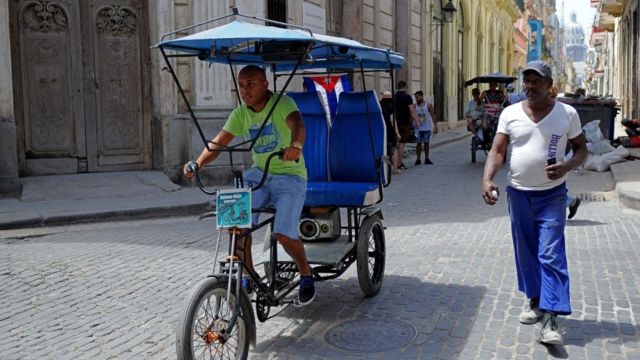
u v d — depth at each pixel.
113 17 12.18
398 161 15.40
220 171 12.03
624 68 29.23
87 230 8.84
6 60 10.48
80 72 11.96
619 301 5.46
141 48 12.45
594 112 16.77
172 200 10.35
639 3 21.66
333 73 6.27
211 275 4.07
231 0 12.13
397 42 23.19
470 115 16.64
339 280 6.24
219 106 12.12
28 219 8.95
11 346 4.76
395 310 5.37
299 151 4.40
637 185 10.61
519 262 4.78
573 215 8.82
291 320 5.18
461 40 34.44
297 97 6.09
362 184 5.80
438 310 5.34
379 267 5.89
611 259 6.79
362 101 5.89
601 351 4.45
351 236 5.76
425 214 9.64
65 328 5.12
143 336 4.93
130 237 8.31
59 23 11.77
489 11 40.81
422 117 16.55
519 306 5.38
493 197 4.59
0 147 10.49
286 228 4.61
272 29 4.50
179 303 5.68
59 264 6.97
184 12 11.98
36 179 11.16
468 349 4.53
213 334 3.93
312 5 15.89
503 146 4.70
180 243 7.92
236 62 5.51
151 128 12.54
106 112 12.22
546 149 4.50
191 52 4.99
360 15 19.00
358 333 4.87
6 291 6.05
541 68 4.47
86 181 11.23
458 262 6.80
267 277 4.96
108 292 6.00
